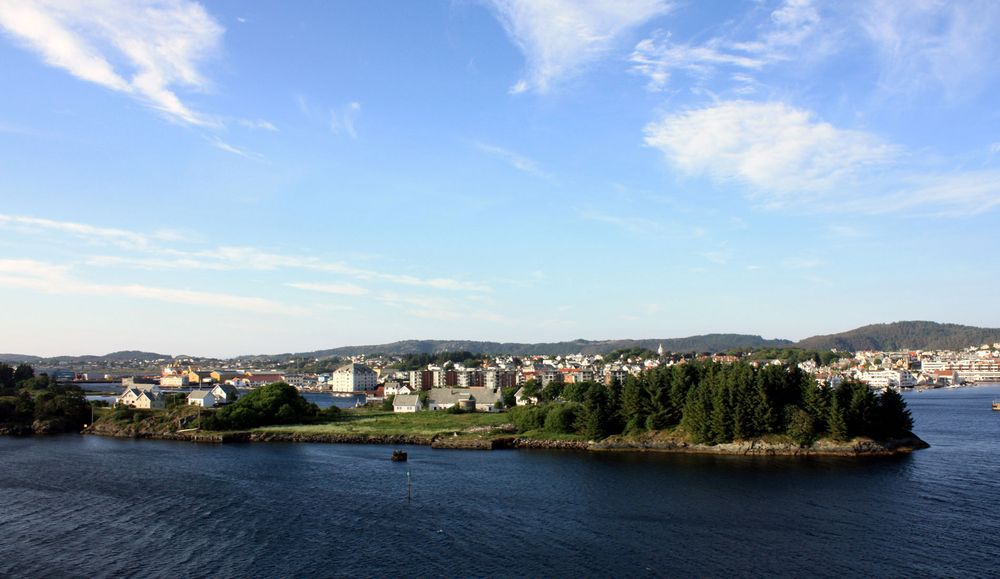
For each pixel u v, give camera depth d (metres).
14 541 81.50
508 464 136.00
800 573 70.06
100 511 95.81
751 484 112.50
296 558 75.06
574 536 83.00
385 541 81.19
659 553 76.44
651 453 150.38
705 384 158.88
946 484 111.25
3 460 142.12
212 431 184.25
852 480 115.00
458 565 72.62
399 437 174.88
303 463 137.75
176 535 83.94
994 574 69.50
